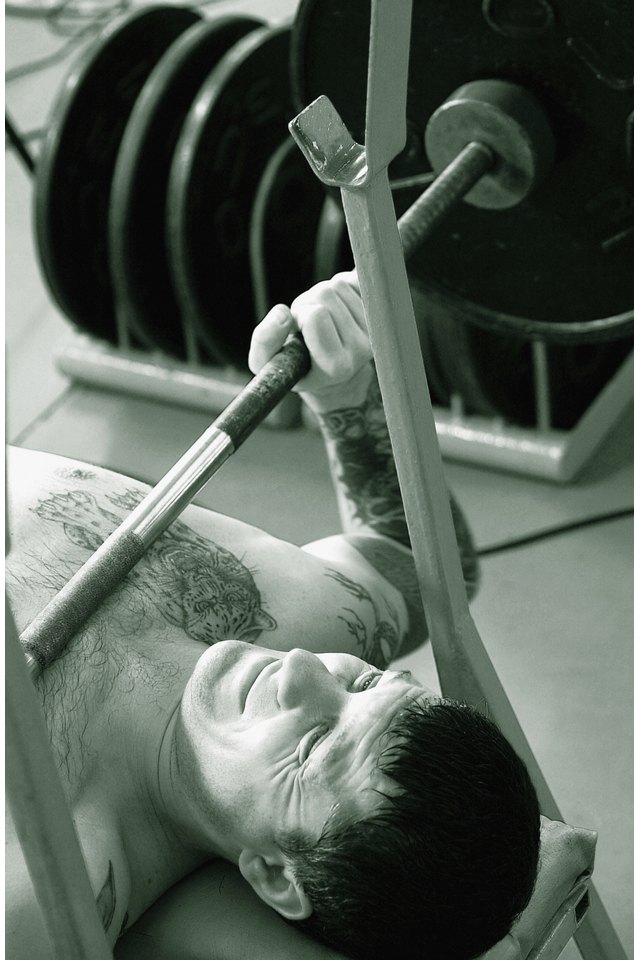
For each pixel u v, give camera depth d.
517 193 1.61
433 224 1.50
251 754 1.10
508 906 1.08
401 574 1.50
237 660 1.16
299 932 1.14
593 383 2.63
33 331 3.05
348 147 1.03
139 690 1.23
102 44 2.54
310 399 1.46
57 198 2.58
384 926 1.05
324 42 1.65
